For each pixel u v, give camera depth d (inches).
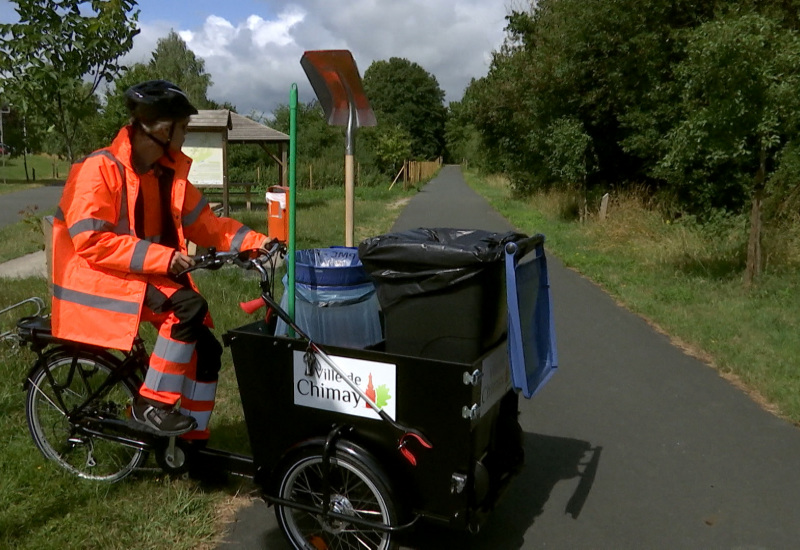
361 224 681.6
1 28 225.9
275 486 122.5
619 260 450.3
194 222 139.9
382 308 119.2
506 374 129.0
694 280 372.2
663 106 552.7
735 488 156.9
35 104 238.2
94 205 120.3
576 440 182.2
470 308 112.7
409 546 131.6
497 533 137.8
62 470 149.4
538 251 129.7
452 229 130.4
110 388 146.0
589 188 752.3
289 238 122.8
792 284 349.4
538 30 838.5
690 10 543.2
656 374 234.1
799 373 225.5
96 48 235.6
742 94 318.7
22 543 125.9
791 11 401.1
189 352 129.0
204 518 137.2
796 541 136.4
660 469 166.2
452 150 3909.9
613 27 605.6
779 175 448.1
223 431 173.2
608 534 138.1
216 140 552.7
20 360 205.9
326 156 1412.4
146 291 125.3
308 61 181.5
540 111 759.7
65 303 125.5
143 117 122.3
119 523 133.0
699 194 523.2
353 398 116.1
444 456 112.4
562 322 303.6
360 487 127.2
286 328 126.7
